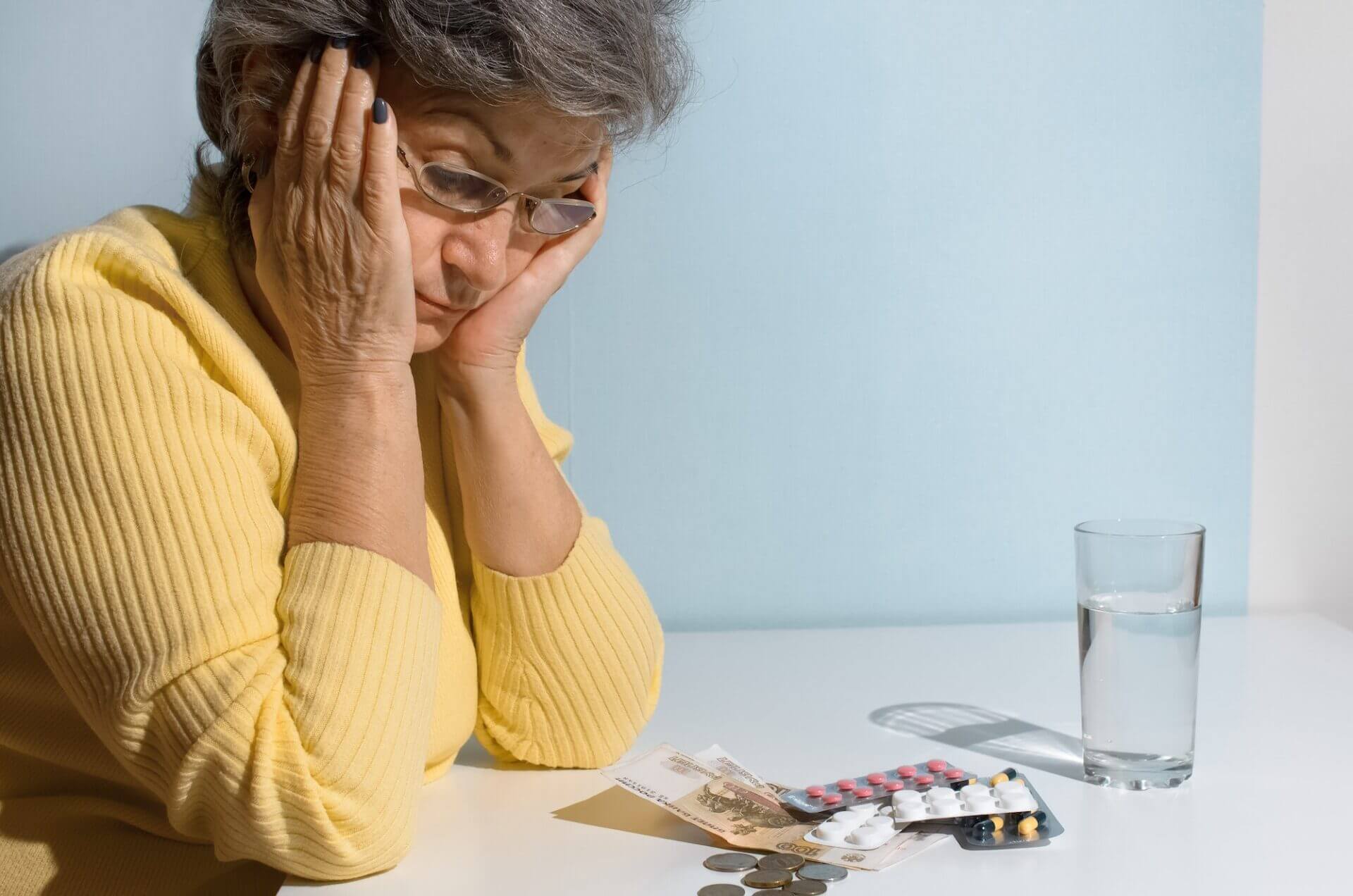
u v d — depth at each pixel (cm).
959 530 170
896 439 168
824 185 164
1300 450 171
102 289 81
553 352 164
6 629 87
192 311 83
